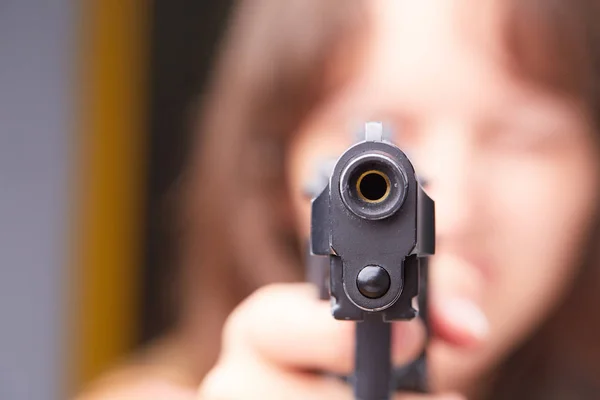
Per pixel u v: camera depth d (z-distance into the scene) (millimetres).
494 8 576
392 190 266
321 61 592
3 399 891
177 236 848
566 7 595
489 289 584
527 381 694
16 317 897
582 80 603
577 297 675
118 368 849
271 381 380
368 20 581
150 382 733
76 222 901
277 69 617
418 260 285
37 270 898
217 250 691
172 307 871
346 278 268
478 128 582
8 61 901
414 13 580
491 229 576
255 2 663
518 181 587
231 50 717
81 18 903
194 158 791
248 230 663
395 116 583
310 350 370
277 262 651
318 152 605
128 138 900
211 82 795
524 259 597
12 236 898
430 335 375
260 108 634
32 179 901
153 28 890
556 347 695
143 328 900
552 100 592
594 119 618
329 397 374
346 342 363
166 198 887
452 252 544
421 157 575
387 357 321
